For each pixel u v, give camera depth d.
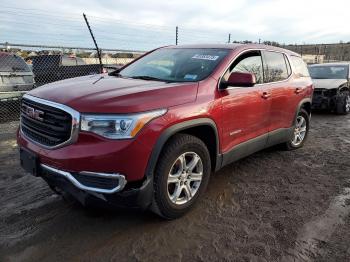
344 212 3.77
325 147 6.34
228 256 2.96
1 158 5.34
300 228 3.41
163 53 4.82
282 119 5.18
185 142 3.38
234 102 3.99
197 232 3.31
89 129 2.91
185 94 3.45
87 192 2.97
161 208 3.30
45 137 3.19
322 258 2.95
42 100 3.25
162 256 2.95
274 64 5.08
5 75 8.62
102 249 3.02
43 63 12.08
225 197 4.08
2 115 8.52
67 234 3.23
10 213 3.60
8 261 2.84
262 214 3.69
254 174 4.84
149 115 3.04
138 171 3.00
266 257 2.96
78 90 3.34
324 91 10.26
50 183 3.35
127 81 3.85
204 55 4.29
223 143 3.93
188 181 3.56
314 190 4.35
